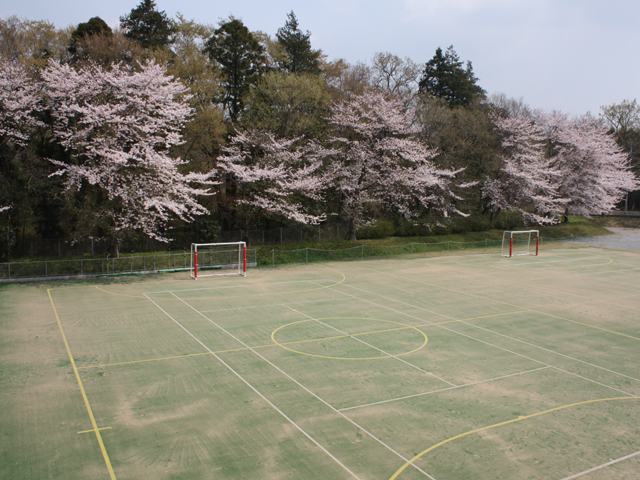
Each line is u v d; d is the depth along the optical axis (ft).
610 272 120.16
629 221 255.70
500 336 66.59
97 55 128.16
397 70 212.02
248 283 102.22
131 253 123.44
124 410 42.47
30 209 112.68
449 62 245.86
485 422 41.22
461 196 184.44
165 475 32.58
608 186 201.46
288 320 72.90
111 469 33.24
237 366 53.57
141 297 87.51
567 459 35.65
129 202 106.63
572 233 206.49
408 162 166.20
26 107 107.24
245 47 162.30
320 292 93.61
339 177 150.92
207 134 135.64
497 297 90.89
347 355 57.67
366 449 36.42
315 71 193.26
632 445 37.88
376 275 113.19
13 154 111.14
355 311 78.95
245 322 71.41
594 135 203.00
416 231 169.99
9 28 138.82
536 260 140.15
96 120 100.83
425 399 45.62
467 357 57.77
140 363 54.13
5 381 48.55
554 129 204.74
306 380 49.80
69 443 36.70
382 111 146.72
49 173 115.03
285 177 135.74
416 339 64.44
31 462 33.99
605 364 56.39
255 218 145.69
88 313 75.66
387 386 48.57
